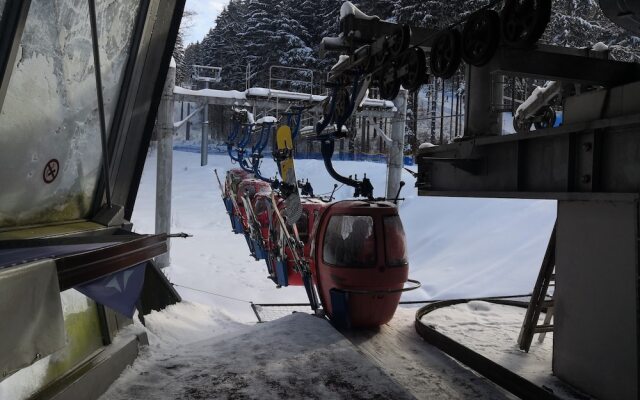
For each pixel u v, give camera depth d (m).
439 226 17.02
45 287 2.54
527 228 14.26
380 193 26.69
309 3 49.56
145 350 5.01
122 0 4.48
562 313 4.53
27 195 4.18
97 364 4.00
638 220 3.65
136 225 21.78
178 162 42.06
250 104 16.17
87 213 5.21
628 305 3.78
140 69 5.29
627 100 3.74
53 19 3.71
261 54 51.47
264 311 9.03
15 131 3.71
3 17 3.11
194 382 4.23
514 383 4.71
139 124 5.77
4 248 3.53
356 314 6.83
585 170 3.91
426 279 12.39
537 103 7.94
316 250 7.36
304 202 10.05
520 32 3.52
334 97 7.02
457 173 5.45
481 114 5.17
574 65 4.36
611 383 3.94
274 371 4.52
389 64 5.45
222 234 21.55
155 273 7.12
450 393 4.79
